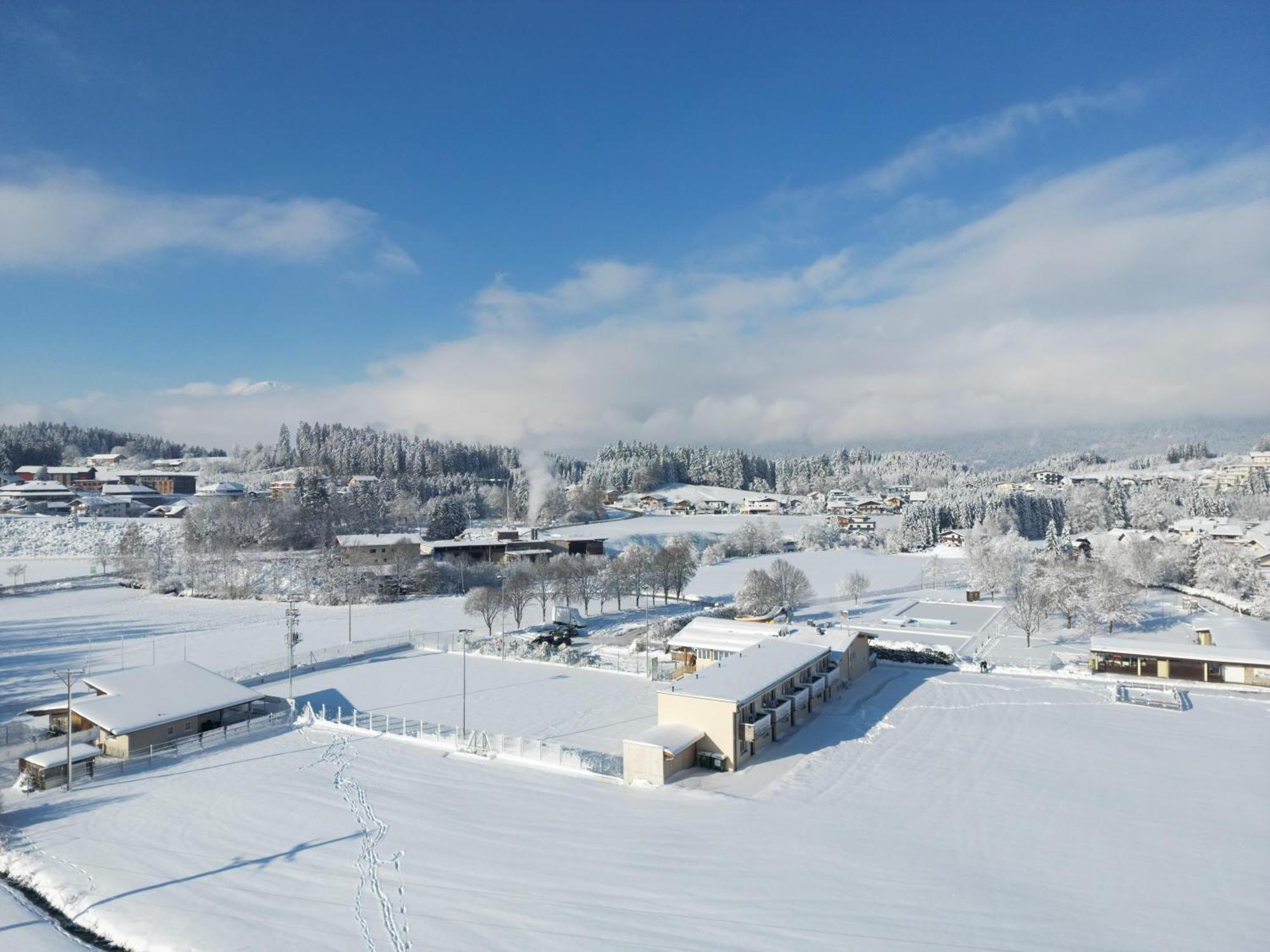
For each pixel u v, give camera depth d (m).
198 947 23.05
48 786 37.09
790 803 33.25
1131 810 32.22
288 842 30.16
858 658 56.19
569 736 43.91
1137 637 67.62
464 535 144.50
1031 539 171.62
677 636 59.28
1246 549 109.44
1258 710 46.78
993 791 34.41
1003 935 22.73
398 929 23.59
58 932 24.67
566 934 23.08
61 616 84.25
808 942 22.44
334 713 49.28
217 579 98.69
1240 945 22.22
